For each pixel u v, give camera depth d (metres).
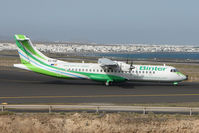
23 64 63.66
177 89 60.56
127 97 50.31
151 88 61.22
